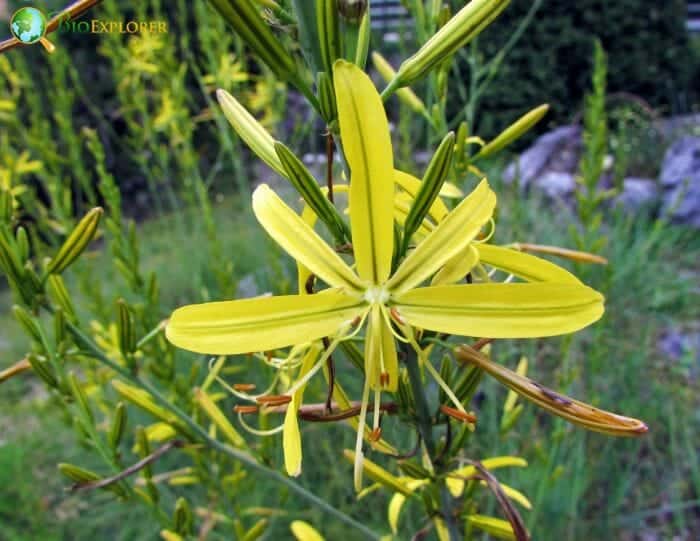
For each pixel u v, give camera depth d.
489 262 0.98
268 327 0.88
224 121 3.92
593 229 2.61
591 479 3.22
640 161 7.50
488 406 2.95
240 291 4.47
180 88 3.97
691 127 7.77
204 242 4.95
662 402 3.85
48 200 7.38
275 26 0.98
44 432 4.32
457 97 6.68
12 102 3.60
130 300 4.44
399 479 1.37
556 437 2.37
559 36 8.22
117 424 1.70
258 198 0.93
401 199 1.03
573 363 3.63
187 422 1.74
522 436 3.00
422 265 0.91
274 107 3.96
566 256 1.41
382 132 0.82
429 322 0.91
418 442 1.17
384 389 0.93
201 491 3.39
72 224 3.08
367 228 0.89
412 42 3.95
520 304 0.87
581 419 0.94
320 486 3.26
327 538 3.07
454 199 1.76
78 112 8.52
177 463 3.64
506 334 0.88
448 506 1.29
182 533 1.84
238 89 4.01
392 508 1.49
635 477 3.36
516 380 0.98
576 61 8.44
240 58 3.79
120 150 8.91
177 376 2.12
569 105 8.47
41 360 1.59
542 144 7.79
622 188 3.75
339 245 0.96
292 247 0.91
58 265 1.49
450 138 0.87
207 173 8.60
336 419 1.08
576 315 0.86
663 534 3.33
